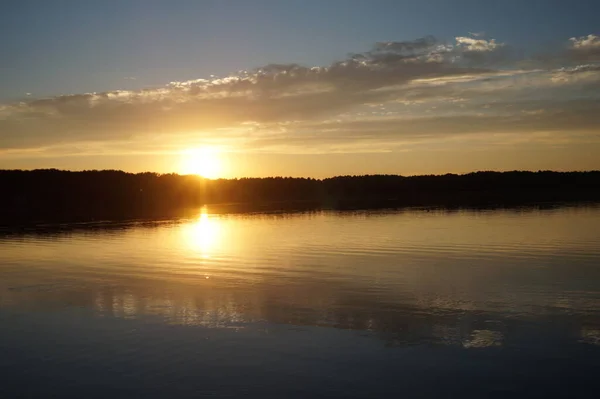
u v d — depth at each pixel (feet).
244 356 32.71
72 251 81.87
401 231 103.35
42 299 48.49
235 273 60.64
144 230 116.26
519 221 118.21
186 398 27.04
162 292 50.70
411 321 39.68
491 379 28.60
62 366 31.55
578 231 96.78
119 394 27.66
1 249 85.20
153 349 34.19
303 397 26.86
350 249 79.30
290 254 75.31
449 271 59.72
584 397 26.35
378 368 30.45
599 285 50.88
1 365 31.86
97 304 46.24
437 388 27.63
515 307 43.14
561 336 35.45
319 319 40.57
